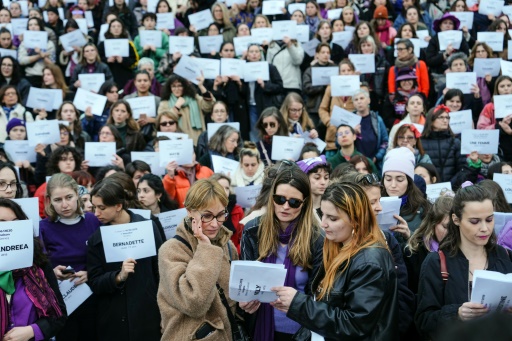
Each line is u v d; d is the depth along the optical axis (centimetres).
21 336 416
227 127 884
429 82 1155
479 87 1120
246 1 1469
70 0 1661
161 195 677
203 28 1390
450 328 147
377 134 974
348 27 1323
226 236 439
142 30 1296
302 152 824
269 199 436
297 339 402
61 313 447
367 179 498
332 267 385
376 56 1184
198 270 399
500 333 143
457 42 1236
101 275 525
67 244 547
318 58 1155
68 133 924
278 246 434
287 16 1413
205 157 884
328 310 370
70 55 1324
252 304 408
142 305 520
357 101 972
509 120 955
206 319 419
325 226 391
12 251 420
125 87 1167
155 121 987
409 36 1266
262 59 1204
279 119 921
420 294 405
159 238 543
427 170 731
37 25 1313
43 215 730
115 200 528
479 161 841
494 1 1436
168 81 1045
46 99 1083
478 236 391
